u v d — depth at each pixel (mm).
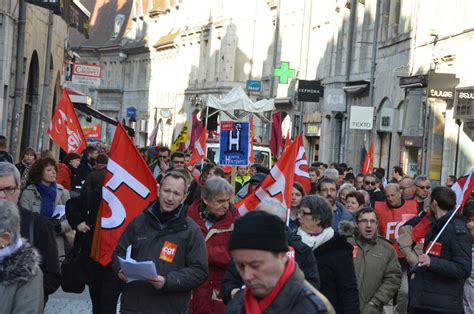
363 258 11203
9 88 31875
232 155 16609
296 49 60250
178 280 8703
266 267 5277
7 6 30469
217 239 10156
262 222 5262
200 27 84875
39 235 8430
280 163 11555
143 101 106688
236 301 5664
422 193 17297
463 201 13773
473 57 31281
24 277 6977
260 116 39406
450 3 34031
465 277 11547
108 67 117750
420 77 35250
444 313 11531
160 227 8914
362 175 22625
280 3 61062
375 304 11195
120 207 10836
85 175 20609
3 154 20484
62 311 14734
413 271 11828
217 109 39031
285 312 5379
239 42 75750
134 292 8805
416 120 36812
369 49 46250
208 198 10133
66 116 22297
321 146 52812
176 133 91625
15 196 8500
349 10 49281
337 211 13398
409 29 39312
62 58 45969
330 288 9422
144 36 107938
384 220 15398
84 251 12461
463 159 32094
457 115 31438
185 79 89875
